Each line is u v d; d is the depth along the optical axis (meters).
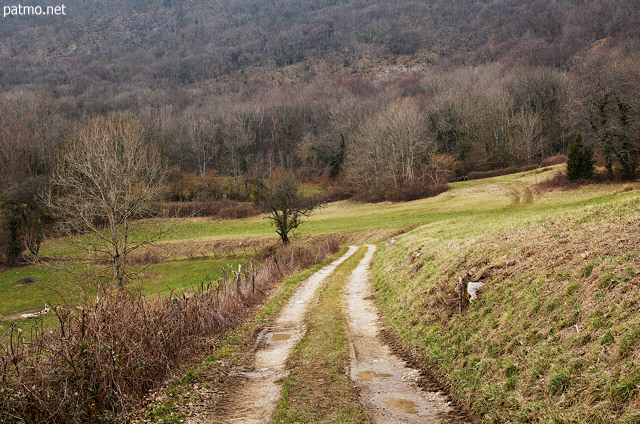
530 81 95.44
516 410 6.64
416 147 80.06
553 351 7.17
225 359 11.07
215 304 13.98
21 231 44.66
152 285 32.28
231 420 7.64
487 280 11.22
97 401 7.34
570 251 9.63
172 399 8.26
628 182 47.78
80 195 20.83
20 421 6.28
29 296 31.23
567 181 55.53
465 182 79.62
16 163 58.31
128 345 8.51
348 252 41.59
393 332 13.02
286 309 17.55
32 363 7.07
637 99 48.09
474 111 92.62
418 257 19.53
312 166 106.69
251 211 75.94
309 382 9.22
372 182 83.62
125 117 25.80
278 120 119.88
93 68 190.88
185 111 115.25
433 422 7.21
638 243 8.15
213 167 108.62
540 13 183.12
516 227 15.44
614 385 5.67
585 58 95.62
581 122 57.91
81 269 21.03
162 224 22.69
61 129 73.75
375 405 7.99
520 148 86.00
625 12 115.94
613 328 6.50
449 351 9.72
